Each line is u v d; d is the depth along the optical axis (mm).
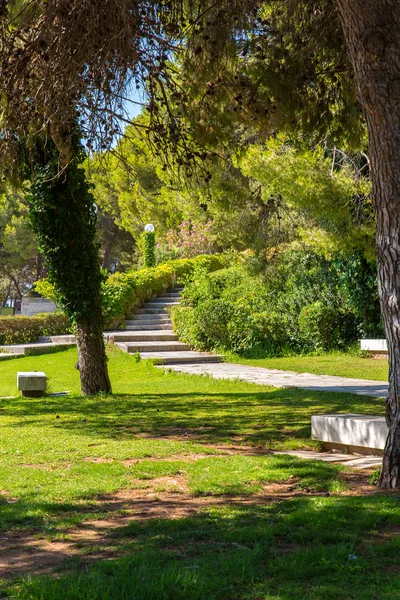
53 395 14102
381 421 7199
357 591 3326
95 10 7832
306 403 11117
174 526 4625
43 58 7910
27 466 6941
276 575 3600
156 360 18500
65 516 5051
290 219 19547
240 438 8453
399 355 5617
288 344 20312
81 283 12961
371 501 5012
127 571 3615
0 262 52125
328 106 10070
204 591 3338
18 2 8547
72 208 12773
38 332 24391
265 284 21484
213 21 8594
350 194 15297
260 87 9555
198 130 9414
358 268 19328
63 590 3301
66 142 9656
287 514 4852
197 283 23922
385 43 5418
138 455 7371
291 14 9195
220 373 16219
